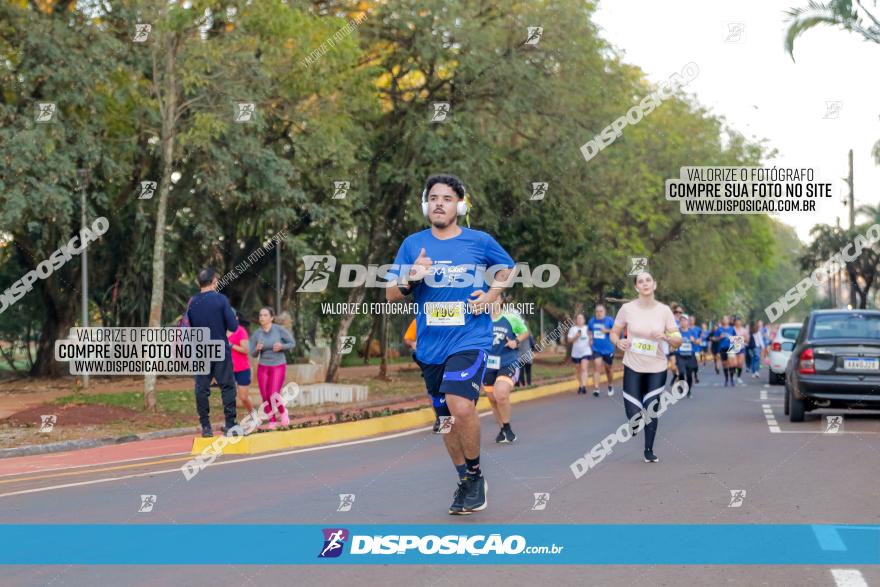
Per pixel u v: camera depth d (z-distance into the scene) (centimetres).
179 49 2039
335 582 609
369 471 1133
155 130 2412
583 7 2922
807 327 1722
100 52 2166
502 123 2908
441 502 894
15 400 2505
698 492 934
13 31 2133
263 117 2217
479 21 2852
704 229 4872
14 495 988
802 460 1169
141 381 3291
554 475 1064
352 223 2600
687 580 602
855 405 1653
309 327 3897
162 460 1315
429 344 794
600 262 3712
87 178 2355
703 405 2191
